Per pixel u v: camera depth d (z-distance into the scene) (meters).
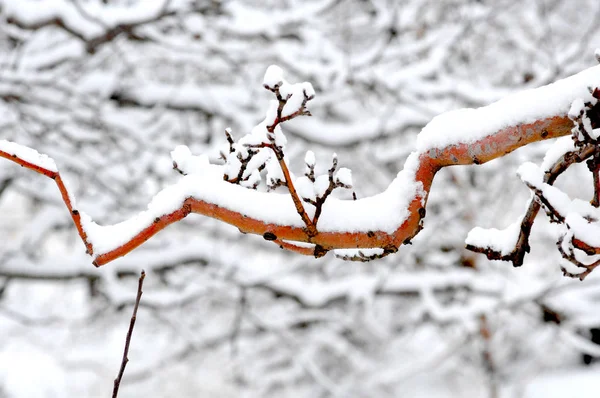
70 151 6.36
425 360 7.45
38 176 6.27
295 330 8.15
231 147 1.55
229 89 6.69
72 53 5.65
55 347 7.32
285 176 1.37
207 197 1.47
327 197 1.49
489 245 1.57
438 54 6.18
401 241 1.48
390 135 7.08
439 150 1.47
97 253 1.46
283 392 8.62
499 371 7.36
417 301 8.32
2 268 6.27
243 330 7.76
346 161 7.58
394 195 1.49
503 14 7.16
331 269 8.01
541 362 7.91
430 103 6.57
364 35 7.03
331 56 6.14
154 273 7.05
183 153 1.56
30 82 5.35
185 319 7.72
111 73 6.73
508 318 7.30
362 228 1.46
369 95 6.76
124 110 6.69
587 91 1.32
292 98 1.31
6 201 8.24
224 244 7.55
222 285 6.75
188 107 6.62
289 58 6.03
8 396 7.34
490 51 7.52
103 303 7.21
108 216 6.59
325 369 8.75
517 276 6.84
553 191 1.42
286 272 6.86
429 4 6.96
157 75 7.28
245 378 8.23
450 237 7.51
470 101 6.27
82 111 6.01
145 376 7.41
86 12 4.70
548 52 6.11
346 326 8.12
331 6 6.14
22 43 5.69
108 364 7.35
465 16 6.41
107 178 6.70
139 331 7.73
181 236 7.62
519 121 1.38
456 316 6.57
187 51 6.03
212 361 7.95
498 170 7.03
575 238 1.35
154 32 5.62
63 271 6.41
